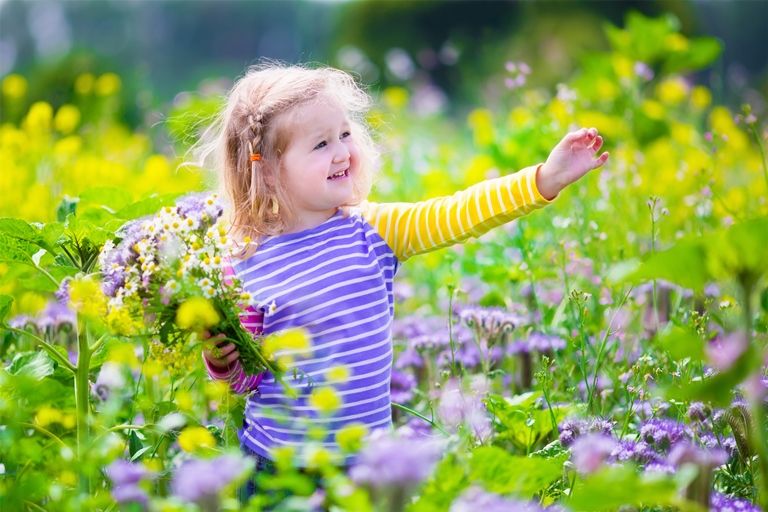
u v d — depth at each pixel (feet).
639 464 10.33
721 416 11.30
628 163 21.70
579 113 24.54
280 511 8.53
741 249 8.12
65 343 15.03
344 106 11.63
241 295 10.18
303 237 11.34
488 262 18.28
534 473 8.68
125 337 10.71
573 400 13.16
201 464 7.67
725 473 10.68
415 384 14.43
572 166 11.28
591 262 16.55
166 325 10.14
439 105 35.99
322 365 10.82
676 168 23.25
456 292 15.28
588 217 18.25
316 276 11.09
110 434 10.62
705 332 13.06
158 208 12.71
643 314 15.25
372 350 11.00
